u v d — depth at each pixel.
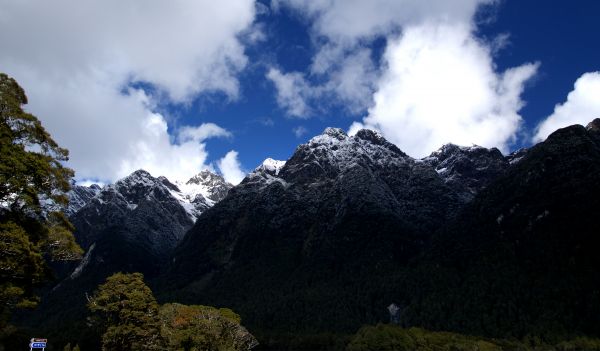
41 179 38.50
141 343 73.69
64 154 41.72
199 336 93.50
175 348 87.88
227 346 100.06
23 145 38.28
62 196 40.88
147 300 75.69
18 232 34.12
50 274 39.38
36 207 37.94
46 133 40.28
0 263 33.81
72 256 40.88
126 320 71.69
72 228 41.66
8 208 36.66
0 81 37.09
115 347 70.94
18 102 38.34
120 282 75.62
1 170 34.88
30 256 35.22
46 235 38.94
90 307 72.69
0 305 36.28
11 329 80.38
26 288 37.16
